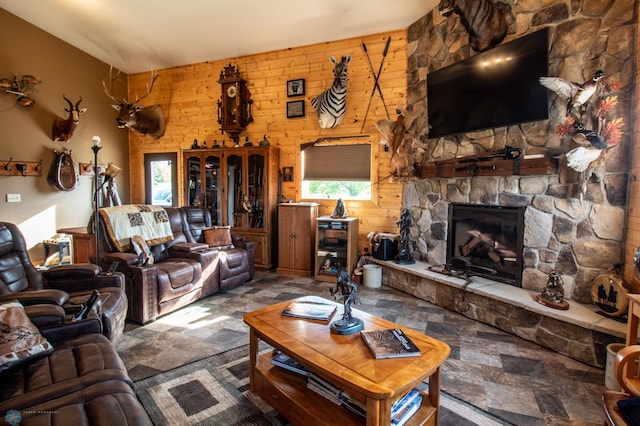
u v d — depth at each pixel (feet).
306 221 15.96
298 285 14.57
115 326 7.88
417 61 14.57
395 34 15.33
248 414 6.37
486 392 7.08
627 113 8.63
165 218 13.65
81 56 18.49
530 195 10.45
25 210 16.12
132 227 12.21
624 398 4.88
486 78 11.41
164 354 8.54
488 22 11.12
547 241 10.11
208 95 19.49
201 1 13.79
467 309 11.10
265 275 16.22
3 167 15.21
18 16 15.52
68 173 17.61
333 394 5.66
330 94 15.34
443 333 9.90
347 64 14.88
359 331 6.33
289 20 14.90
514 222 10.92
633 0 8.51
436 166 13.15
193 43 17.28
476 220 12.20
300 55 17.22
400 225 14.26
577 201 9.46
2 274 7.80
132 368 7.87
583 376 7.67
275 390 6.21
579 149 8.61
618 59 8.75
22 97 15.71
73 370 5.13
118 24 15.81
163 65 20.02
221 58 18.84
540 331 9.12
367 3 13.48
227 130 18.24
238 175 17.52
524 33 10.61
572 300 9.58
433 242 13.78
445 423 6.13
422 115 14.38
